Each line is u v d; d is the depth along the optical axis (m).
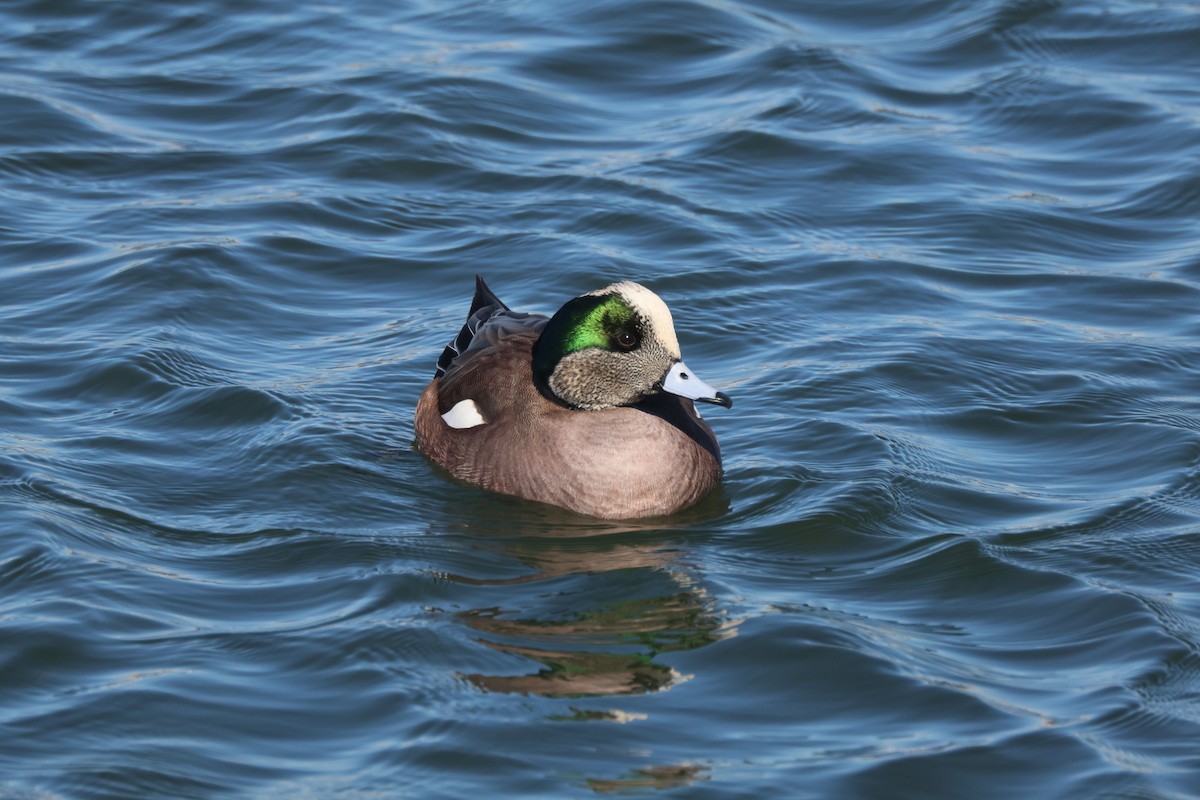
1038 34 22.11
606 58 21.59
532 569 11.97
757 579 11.87
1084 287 16.67
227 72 21.03
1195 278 16.77
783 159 19.23
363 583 11.58
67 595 11.19
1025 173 19.06
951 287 16.67
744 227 17.81
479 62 21.33
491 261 17.03
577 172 18.88
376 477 13.33
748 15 22.72
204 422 13.94
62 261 16.59
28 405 13.98
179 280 16.17
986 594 11.58
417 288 16.59
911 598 11.57
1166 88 20.81
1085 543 12.21
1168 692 10.25
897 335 15.66
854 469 13.39
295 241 17.20
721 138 19.61
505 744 9.62
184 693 10.09
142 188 18.25
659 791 9.20
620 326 12.87
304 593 11.45
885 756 9.58
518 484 13.16
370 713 9.95
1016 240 17.62
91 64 21.11
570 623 11.12
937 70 21.41
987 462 13.59
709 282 16.62
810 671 10.51
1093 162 19.28
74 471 12.98
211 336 15.40
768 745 9.72
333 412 14.24
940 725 9.92
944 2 22.84
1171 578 11.70
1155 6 22.70
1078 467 13.48
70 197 18.00
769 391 14.72
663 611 11.33
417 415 14.11
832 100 20.48
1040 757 9.59
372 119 19.75
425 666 10.48
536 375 13.26
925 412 14.34
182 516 12.50
